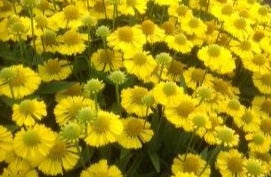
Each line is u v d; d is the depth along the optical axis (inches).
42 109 32.7
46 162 31.6
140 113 35.0
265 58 44.1
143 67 37.5
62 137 30.8
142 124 34.5
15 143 30.4
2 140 30.4
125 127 34.2
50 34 40.3
